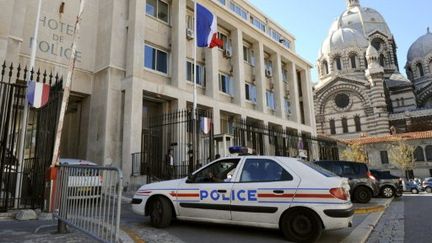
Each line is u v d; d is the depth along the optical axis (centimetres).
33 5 1641
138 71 1733
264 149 2516
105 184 535
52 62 1659
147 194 790
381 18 7700
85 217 575
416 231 790
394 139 4672
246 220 689
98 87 1759
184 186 768
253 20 3159
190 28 2220
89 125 1739
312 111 3434
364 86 5784
